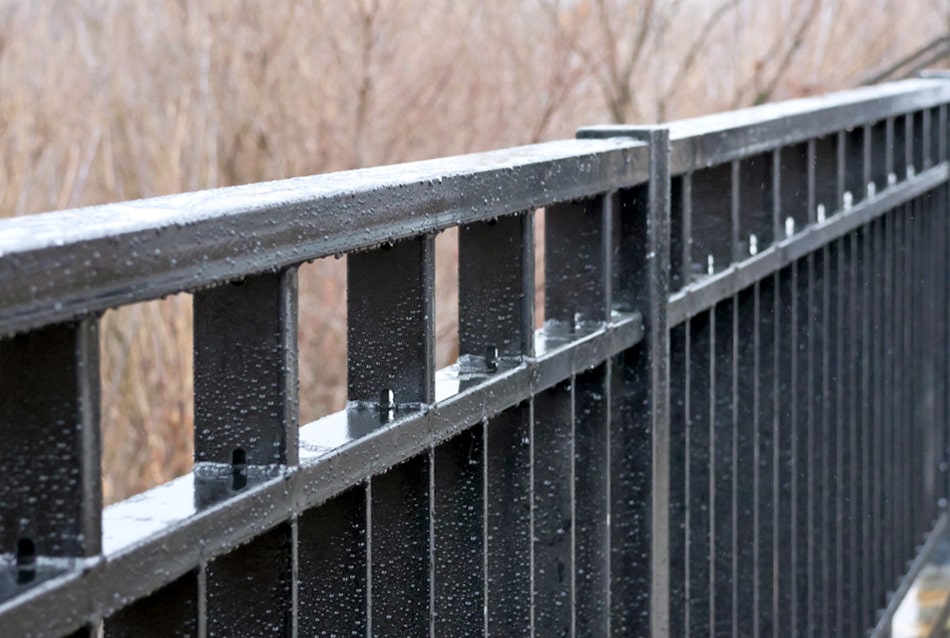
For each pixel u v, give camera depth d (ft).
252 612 4.58
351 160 32.81
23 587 3.43
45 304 3.31
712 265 9.95
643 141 8.25
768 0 38.96
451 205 5.59
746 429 10.94
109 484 25.05
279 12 32.37
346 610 5.11
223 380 4.49
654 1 34.42
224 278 4.02
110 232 3.52
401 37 34.14
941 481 19.40
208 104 29.40
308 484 4.59
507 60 34.58
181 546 3.91
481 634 6.27
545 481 7.46
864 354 14.56
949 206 19.21
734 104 35.35
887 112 14.96
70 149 29.27
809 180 12.09
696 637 9.98
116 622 4.11
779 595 12.11
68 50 30.99
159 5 31.63
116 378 25.30
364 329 5.54
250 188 4.55
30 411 3.57
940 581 19.51
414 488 5.61
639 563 8.62
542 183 6.63
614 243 8.40
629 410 8.50
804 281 12.50
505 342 6.65
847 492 14.21
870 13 40.55
